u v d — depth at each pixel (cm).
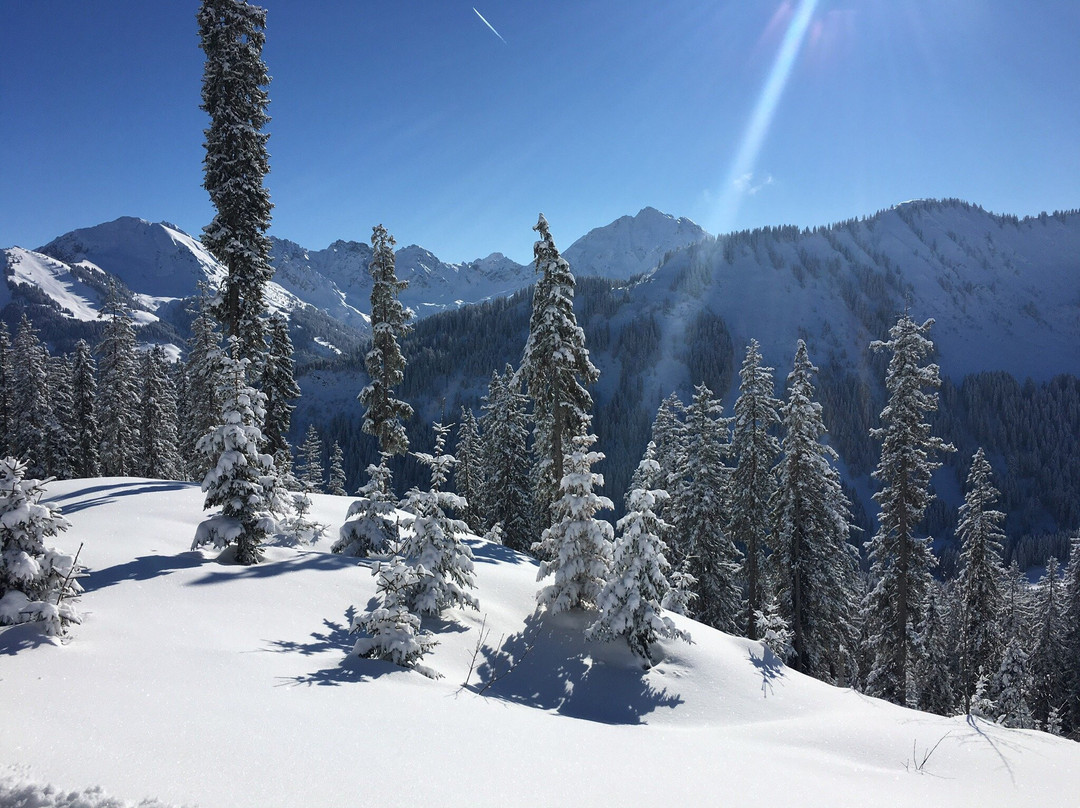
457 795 566
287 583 1378
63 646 858
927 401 2605
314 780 542
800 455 2783
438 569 1434
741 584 3503
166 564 1391
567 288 2569
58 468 4541
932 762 950
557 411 2555
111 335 4494
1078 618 3909
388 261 2702
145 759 535
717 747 941
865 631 3559
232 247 2541
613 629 1401
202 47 2573
